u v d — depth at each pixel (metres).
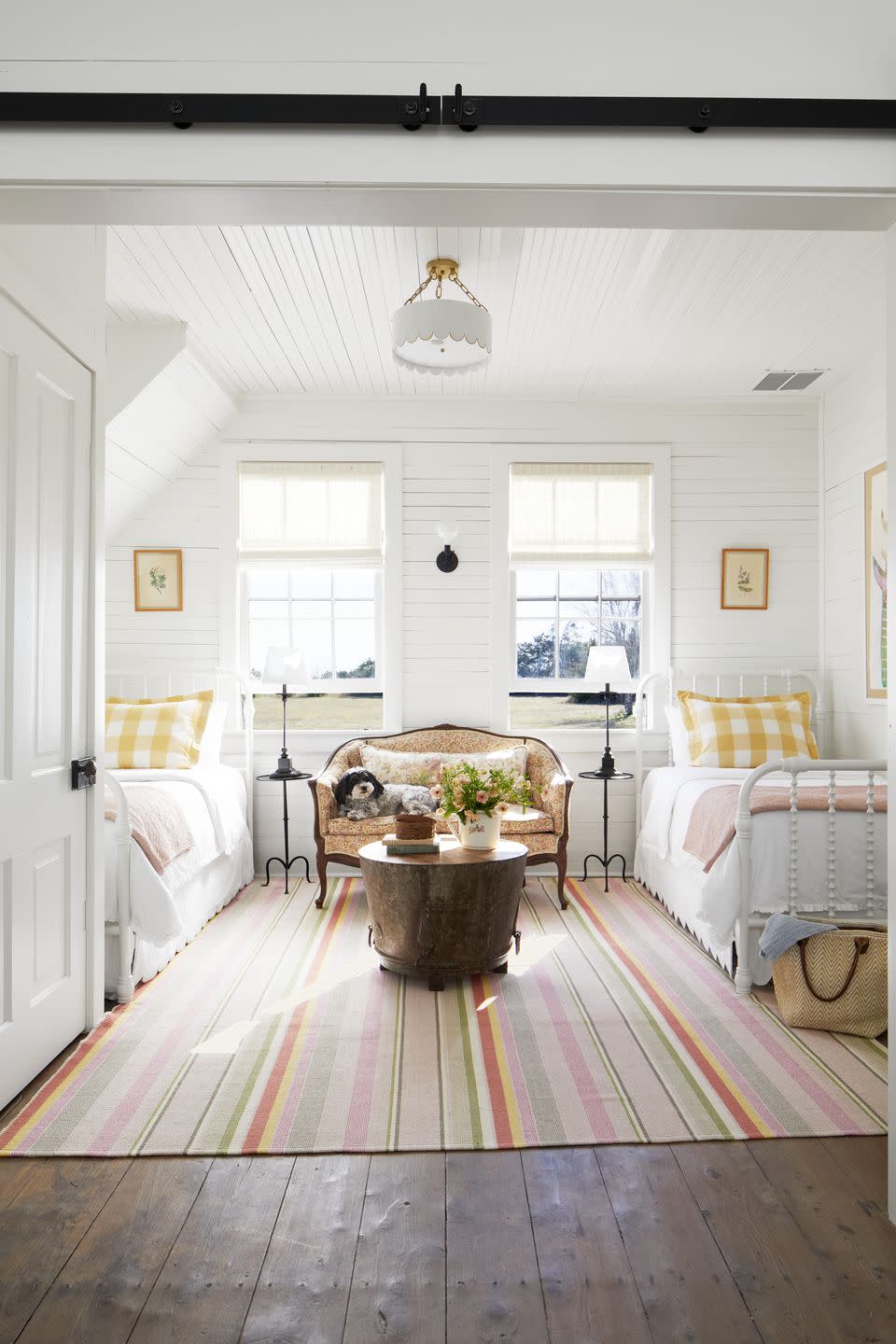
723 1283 1.79
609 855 5.49
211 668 5.48
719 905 3.45
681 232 3.40
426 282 3.77
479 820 3.69
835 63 1.90
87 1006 3.02
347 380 5.23
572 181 1.87
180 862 3.82
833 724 5.40
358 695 6.14
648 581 5.62
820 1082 2.68
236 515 5.50
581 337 4.52
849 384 5.12
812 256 3.61
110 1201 2.07
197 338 4.52
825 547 5.47
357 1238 1.93
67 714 2.84
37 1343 1.62
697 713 5.11
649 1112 2.50
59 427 2.77
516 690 5.61
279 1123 2.43
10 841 2.46
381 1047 2.92
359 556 5.52
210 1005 3.29
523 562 5.54
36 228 2.57
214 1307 1.72
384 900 3.51
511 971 3.70
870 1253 1.89
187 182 1.85
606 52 1.88
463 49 1.88
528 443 5.55
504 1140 2.34
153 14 1.87
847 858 3.42
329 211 1.98
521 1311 1.71
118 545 5.48
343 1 1.87
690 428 5.56
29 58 1.86
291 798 5.47
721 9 1.89
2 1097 2.45
